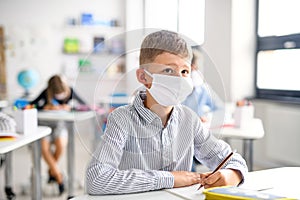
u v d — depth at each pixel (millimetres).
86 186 1012
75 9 6168
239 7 4121
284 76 3885
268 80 4090
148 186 1013
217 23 4168
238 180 1091
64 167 3914
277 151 3658
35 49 6016
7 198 2916
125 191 998
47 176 3463
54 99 3342
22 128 2047
